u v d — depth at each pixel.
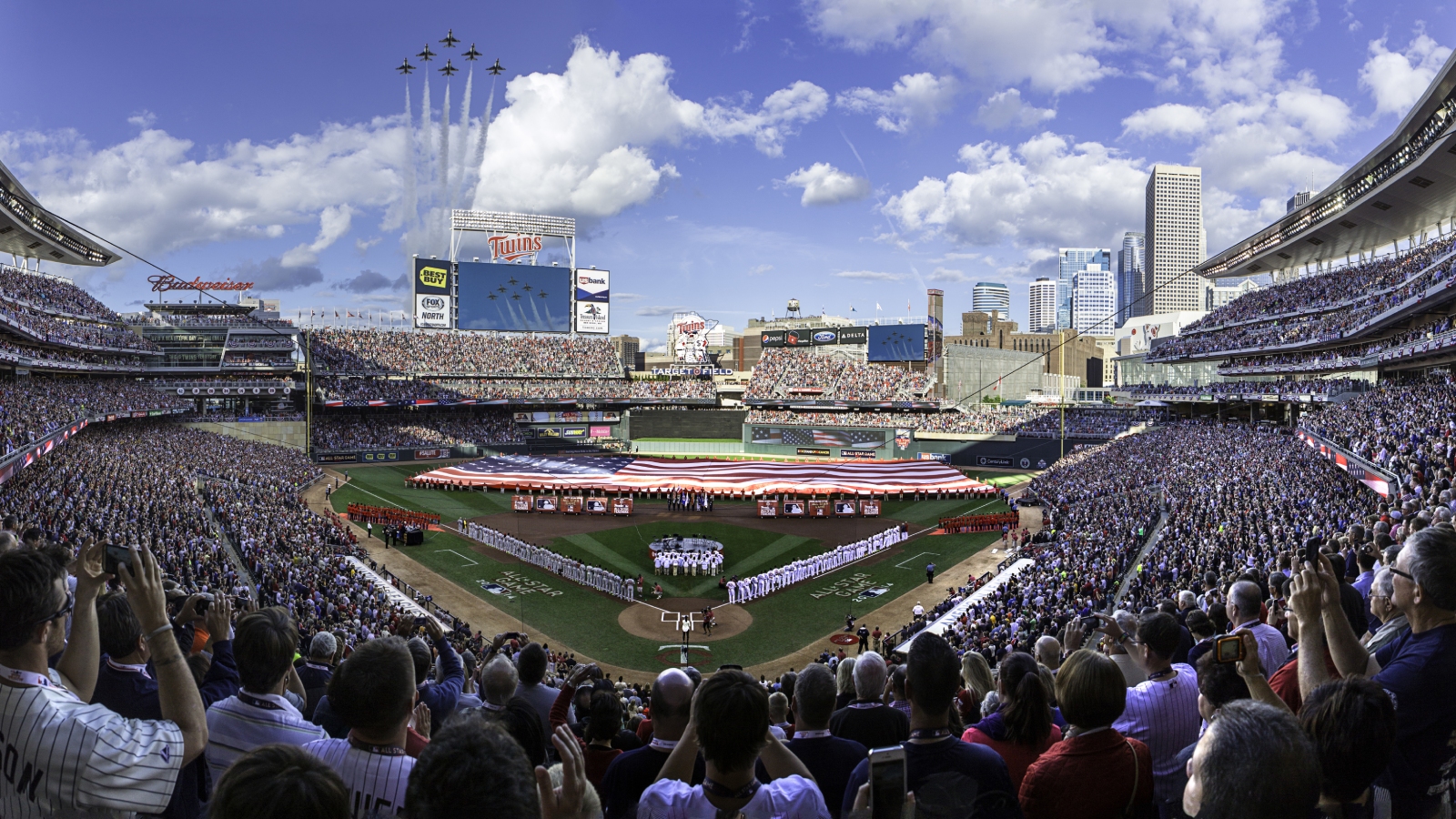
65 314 87.56
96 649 5.73
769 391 125.88
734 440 115.94
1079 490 69.56
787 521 69.75
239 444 90.50
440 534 62.66
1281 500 42.97
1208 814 4.04
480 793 3.70
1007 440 102.56
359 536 60.72
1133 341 138.88
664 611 44.94
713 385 132.25
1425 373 63.81
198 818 6.48
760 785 5.57
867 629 40.22
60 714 4.91
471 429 117.19
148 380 102.12
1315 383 73.19
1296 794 3.81
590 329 128.88
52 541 32.09
